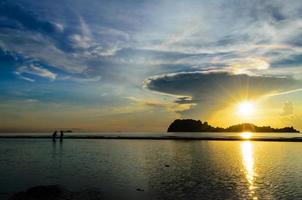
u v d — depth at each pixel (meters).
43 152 56.56
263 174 31.66
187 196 22.78
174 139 106.81
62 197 22.69
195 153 54.38
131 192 24.12
